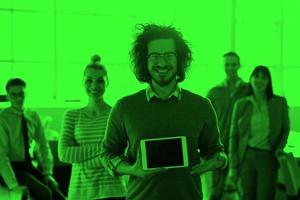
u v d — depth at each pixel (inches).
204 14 308.8
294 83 328.8
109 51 297.4
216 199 183.8
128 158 79.6
